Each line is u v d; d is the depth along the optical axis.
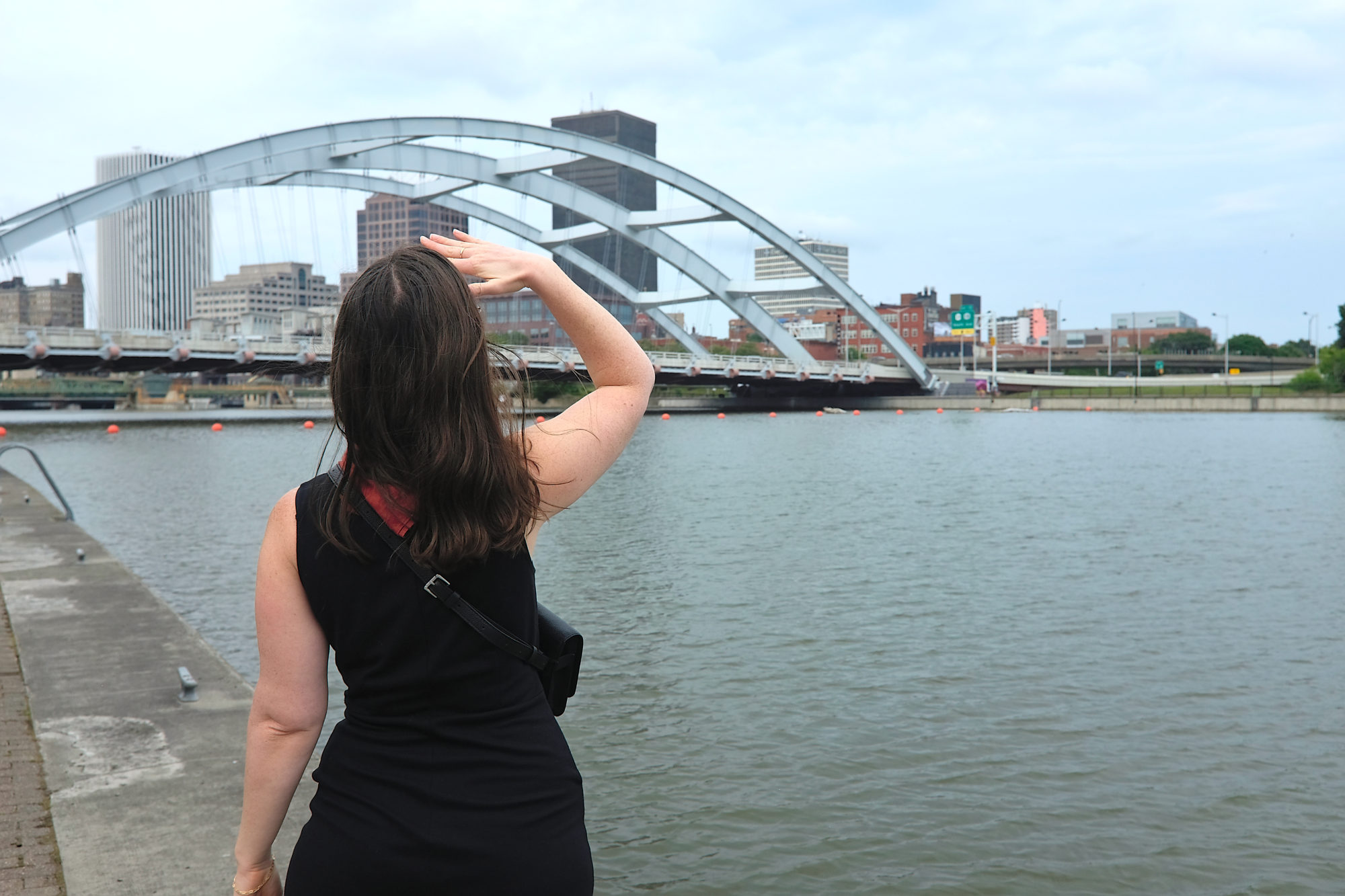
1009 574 12.10
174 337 52.06
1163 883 4.79
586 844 1.42
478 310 1.39
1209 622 9.58
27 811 3.88
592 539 15.02
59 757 4.41
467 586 1.35
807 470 28.80
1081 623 9.55
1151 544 14.45
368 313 1.32
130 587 8.20
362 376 1.31
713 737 6.50
